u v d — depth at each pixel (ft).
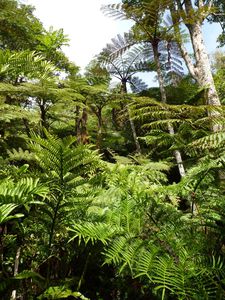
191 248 5.44
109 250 5.04
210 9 20.84
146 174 10.16
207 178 7.48
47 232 6.52
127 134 30.07
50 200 5.89
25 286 5.93
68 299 6.90
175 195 7.90
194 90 27.84
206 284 4.74
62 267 6.82
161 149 21.57
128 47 26.68
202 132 8.52
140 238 5.56
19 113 14.19
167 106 8.92
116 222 5.80
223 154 7.03
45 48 24.86
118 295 7.23
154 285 6.23
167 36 23.34
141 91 31.53
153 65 31.24
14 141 16.20
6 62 8.59
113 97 24.91
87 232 4.92
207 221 6.71
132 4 25.80
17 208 5.95
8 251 6.55
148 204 6.47
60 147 5.42
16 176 6.38
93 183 6.79
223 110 7.96
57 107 19.85
